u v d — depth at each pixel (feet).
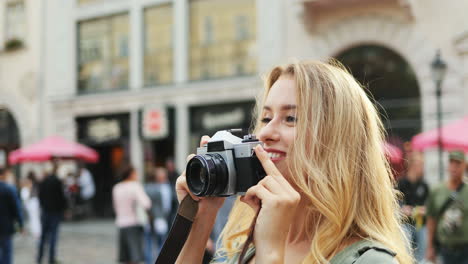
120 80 49.93
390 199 4.36
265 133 4.40
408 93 35.35
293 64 4.58
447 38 33.58
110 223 47.65
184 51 45.42
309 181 4.23
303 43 38.65
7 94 55.06
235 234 5.34
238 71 42.91
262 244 3.83
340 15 37.11
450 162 15.56
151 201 22.56
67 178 48.60
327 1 36.04
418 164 20.62
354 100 4.38
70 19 52.42
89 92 51.31
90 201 51.47
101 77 51.06
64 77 52.29
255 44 42.04
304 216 4.47
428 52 33.99
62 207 28.94
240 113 42.47
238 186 4.33
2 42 55.52
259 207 4.12
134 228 21.80
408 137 34.71
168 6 47.34
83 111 50.98
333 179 4.15
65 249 33.17
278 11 39.83
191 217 4.94
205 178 4.23
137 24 48.42
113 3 50.03
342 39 37.06
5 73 55.36
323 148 4.25
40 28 53.78
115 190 22.11
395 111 35.60
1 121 56.49
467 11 33.14
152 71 47.98
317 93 4.32
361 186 4.27
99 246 34.27
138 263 21.85
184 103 45.01
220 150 4.38
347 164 4.19
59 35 52.90
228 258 5.42
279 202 3.86
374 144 4.43
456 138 23.82
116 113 49.49
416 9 34.35
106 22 51.01
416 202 20.29
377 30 35.83
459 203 15.31
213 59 44.29
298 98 4.32
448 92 33.22
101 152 52.06
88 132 51.08
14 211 21.72
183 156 44.78
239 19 42.98
